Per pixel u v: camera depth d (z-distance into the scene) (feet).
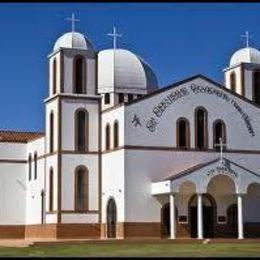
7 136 258.57
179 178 198.29
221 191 209.87
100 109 220.64
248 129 218.59
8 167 251.80
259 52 243.40
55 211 215.31
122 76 239.09
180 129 211.41
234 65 240.32
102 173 217.15
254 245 169.89
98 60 241.35
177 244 176.04
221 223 211.41
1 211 249.55
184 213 207.41
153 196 205.57
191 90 213.66
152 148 207.21
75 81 220.23
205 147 212.84
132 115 206.49
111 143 212.23
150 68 249.14
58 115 216.54
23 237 250.16
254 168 217.97
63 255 137.49
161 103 210.18
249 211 214.90
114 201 208.74
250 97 236.22
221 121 215.72
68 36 224.53
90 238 212.43
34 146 243.19
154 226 204.44
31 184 245.04
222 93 216.95
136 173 204.85
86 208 215.51
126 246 167.94
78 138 217.77
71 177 215.51
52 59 225.97
